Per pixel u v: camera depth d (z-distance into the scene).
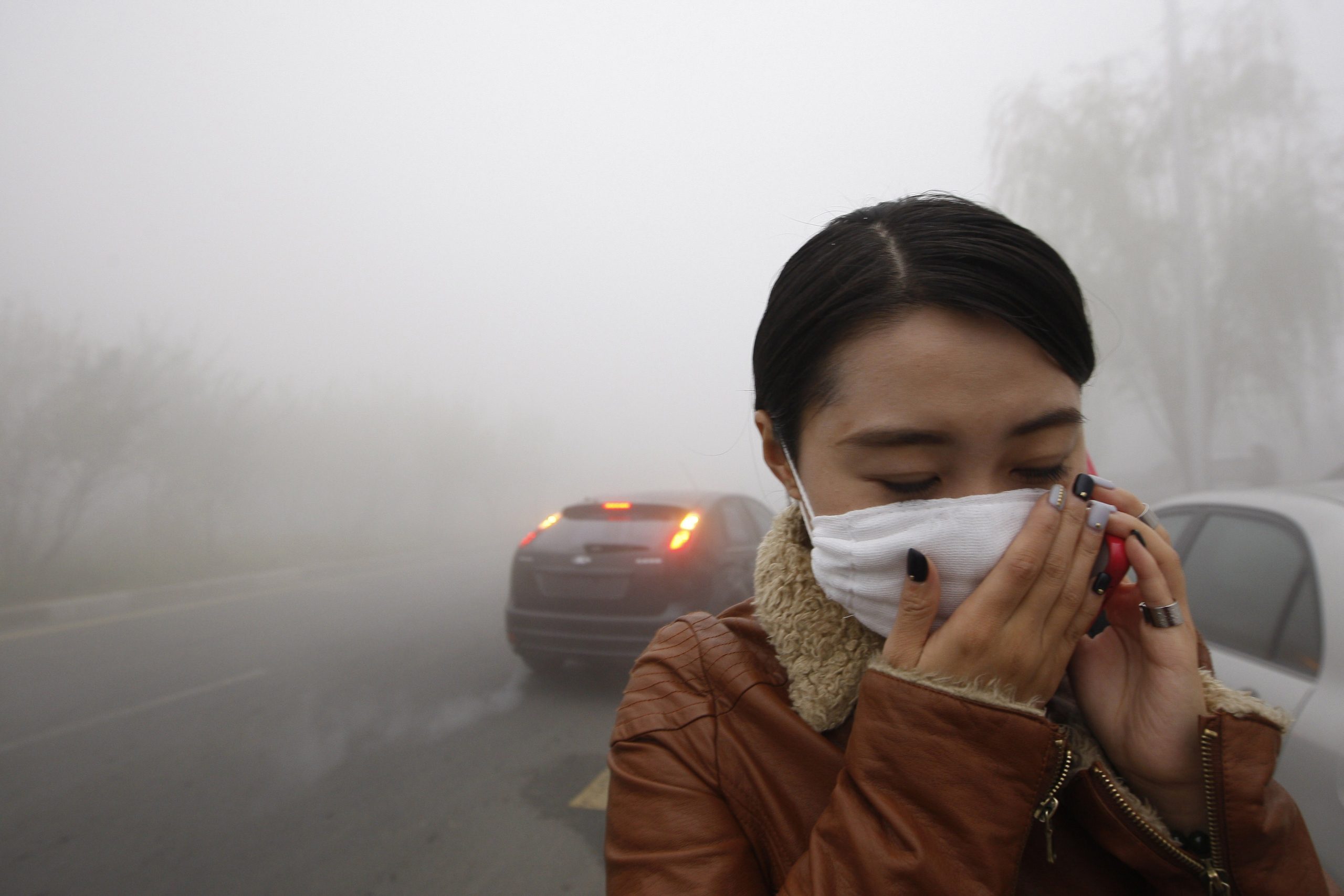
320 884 2.68
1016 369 0.58
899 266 0.59
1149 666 0.63
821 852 0.57
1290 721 0.64
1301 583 1.88
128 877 2.76
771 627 0.73
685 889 0.63
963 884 0.52
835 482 0.64
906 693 0.56
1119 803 0.62
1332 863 1.51
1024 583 0.57
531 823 3.08
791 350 0.65
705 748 0.70
